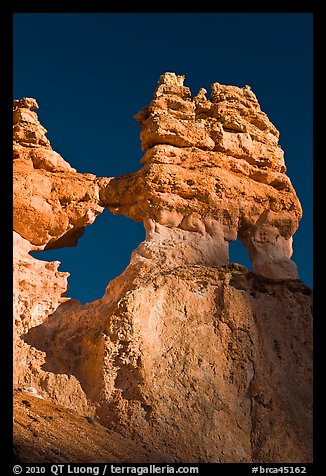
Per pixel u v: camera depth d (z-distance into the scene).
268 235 20.94
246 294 18.75
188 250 19.64
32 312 18.53
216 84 22.23
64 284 19.41
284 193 21.48
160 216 19.95
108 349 17.06
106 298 18.97
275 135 22.36
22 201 19.55
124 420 16.19
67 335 18.39
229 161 21.06
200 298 18.42
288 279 19.67
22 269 18.88
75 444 14.77
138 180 20.28
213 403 16.84
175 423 16.28
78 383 17.00
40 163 20.33
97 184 20.64
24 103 20.77
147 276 18.70
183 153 20.73
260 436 16.72
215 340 17.86
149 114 21.52
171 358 17.36
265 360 18.03
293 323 18.97
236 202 20.59
